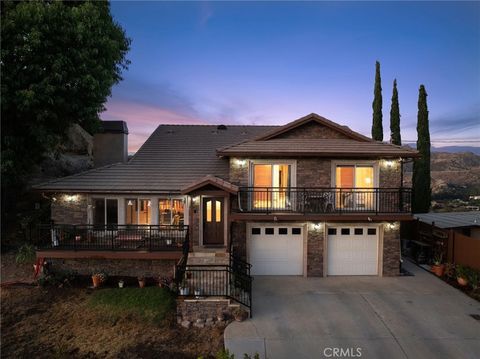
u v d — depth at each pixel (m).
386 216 12.95
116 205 14.16
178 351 8.22
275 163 13.77
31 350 8.19
